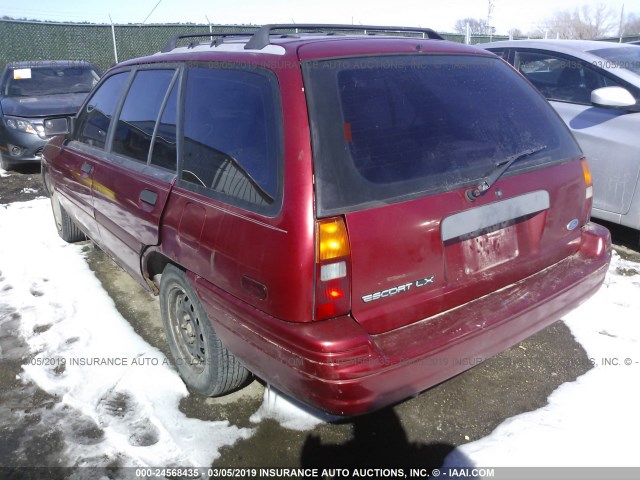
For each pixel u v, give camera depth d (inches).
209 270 93.6
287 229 78.3
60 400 111.7
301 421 105.7
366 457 97.3
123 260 137.6
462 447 99.0
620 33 883.4
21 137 304.0
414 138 88.1
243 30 633.6
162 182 109.2
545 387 114.3
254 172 86.0
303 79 83.7
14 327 139.1
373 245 80.1
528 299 96.0
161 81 118.9
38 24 572.1
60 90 350.9
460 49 106.7
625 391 111.9
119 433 102.5
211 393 108.7
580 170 109.0
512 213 95.2
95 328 138.4
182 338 116.6
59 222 198.5
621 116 173.5
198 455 97.6
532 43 213.2
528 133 103.4
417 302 85.8
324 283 77.7
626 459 95.0
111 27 606.9
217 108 97.7
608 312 141.4
